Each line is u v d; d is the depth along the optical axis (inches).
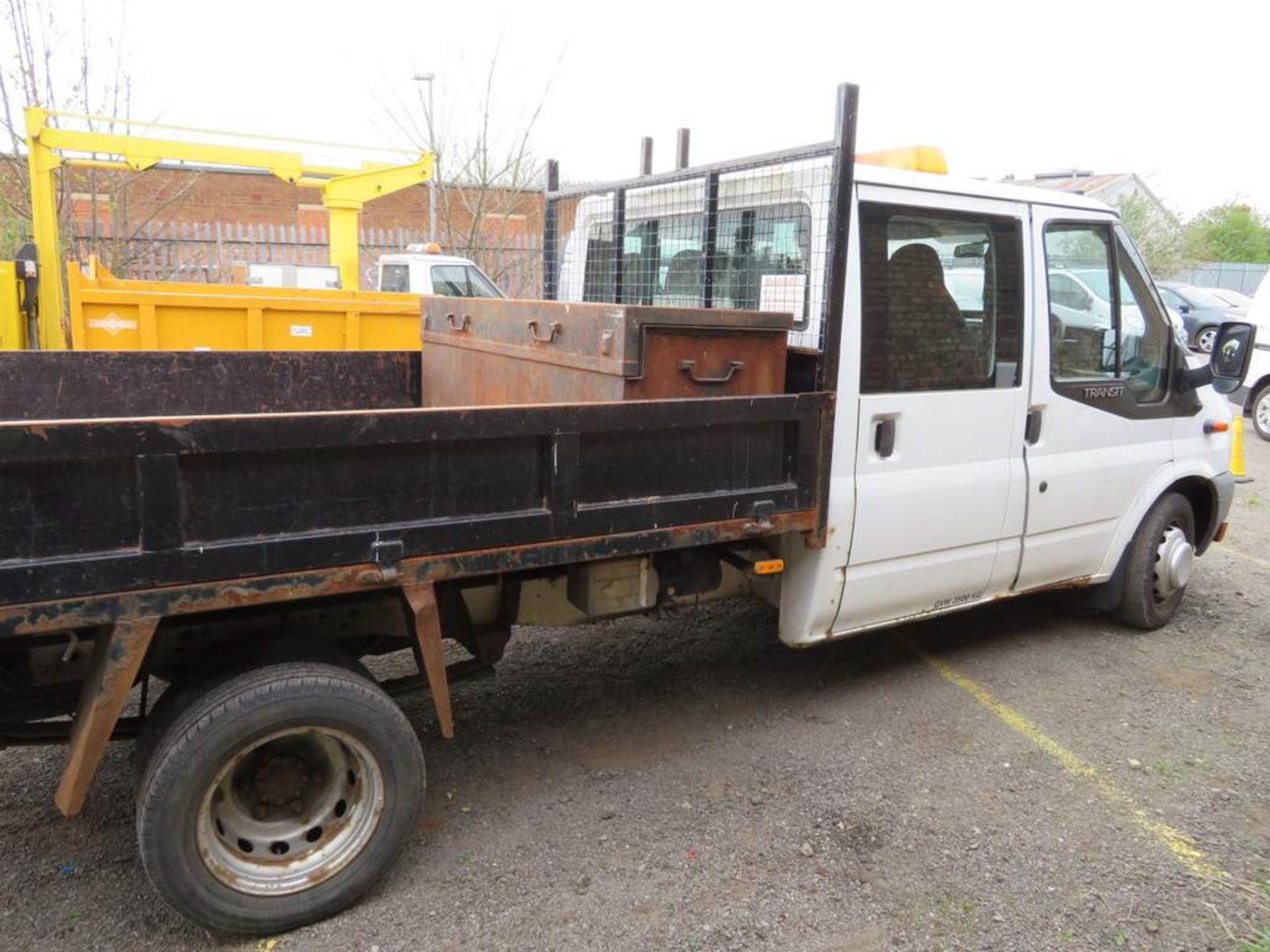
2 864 120.4
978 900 118.7
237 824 109.1
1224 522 217.0
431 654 114.0
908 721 164.6
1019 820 135.9
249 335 263.6
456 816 134.0
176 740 101.1
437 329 188.1
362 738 110.1
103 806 133.4
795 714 166.6
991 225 162.9
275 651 111.9
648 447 124.3
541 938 110.3
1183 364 196.9
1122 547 196.2
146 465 93.0
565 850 126.8
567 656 189.8
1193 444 204.4
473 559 113.0
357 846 112.4
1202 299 722.8
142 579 94.4
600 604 140.1
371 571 106.7
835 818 135.4
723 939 110.7
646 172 204.7
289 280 413.7
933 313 156.9
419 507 109.3
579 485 119.0
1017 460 172.4
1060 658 191.9
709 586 152.9
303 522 102.6
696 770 147.6
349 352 189.8
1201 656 194.9
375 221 750.5
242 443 97.0
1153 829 134.6
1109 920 115.6
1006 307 166.4
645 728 160.9
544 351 144.3
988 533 170.4
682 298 183.0
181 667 116.5
